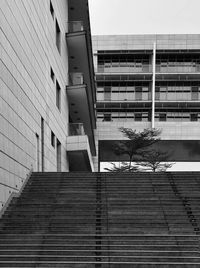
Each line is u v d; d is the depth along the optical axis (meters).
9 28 12.15
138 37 44.88
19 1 13.47
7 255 8.77
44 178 14.83
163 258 8.72
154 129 39.44
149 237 9.80
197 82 44.78
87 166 30.14
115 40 44.94
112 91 44.78
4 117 11.46
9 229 10.36
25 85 14.25
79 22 26.75
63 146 23.67
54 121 20.67
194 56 45.53
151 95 43.72
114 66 45.06
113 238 9.77
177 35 45.09
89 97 28.23
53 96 20.52
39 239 9.58
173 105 43.78
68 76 26.52
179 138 42.75
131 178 15.11
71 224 10.61
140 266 8.43
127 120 44.06
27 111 14.54
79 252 8.95
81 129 26.08
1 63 11.21
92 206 12.00
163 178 15.20
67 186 13.93
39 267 8.33
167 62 45.25
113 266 8.41
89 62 28.42
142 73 43.72
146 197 12.95
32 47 15.51
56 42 22.66
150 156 36.72
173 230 10.34
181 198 12.85
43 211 11.48
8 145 11.89
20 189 13.36
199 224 10.73
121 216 11.20
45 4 18.50
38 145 16.72
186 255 8.94
